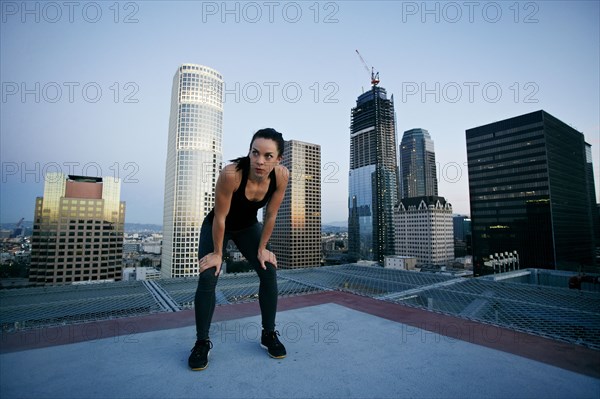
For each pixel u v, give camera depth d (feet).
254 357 8.28
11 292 25.68
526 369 7.54
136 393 6.19
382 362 7.92
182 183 402.11
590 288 93.35
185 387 6.49
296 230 544.21
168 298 20.54
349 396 6.14
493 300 19.36
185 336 10.12
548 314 14.38
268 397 6.07
